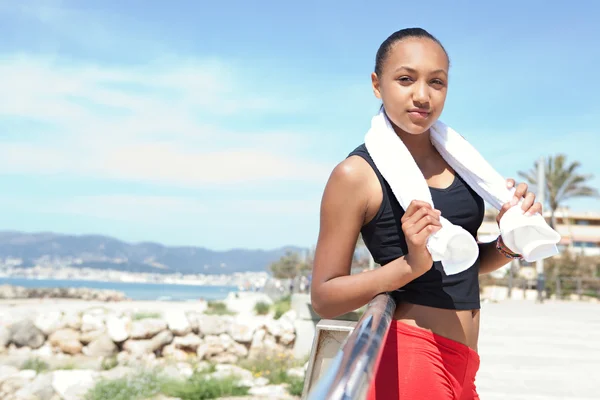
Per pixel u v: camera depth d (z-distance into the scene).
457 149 1.71
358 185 1.59
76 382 9.59
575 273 36.94
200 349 12.99
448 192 1.70
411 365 1.56
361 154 1.63
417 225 1.37
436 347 1.58
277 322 13.73
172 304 35.22
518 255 1.70
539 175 28.77
